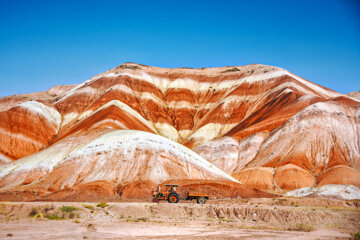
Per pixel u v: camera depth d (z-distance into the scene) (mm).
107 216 34312
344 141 97062
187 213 35500
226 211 34562
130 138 74500
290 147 98938
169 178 66375
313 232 26828
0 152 108500
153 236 25156
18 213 33125
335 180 81250
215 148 113250
